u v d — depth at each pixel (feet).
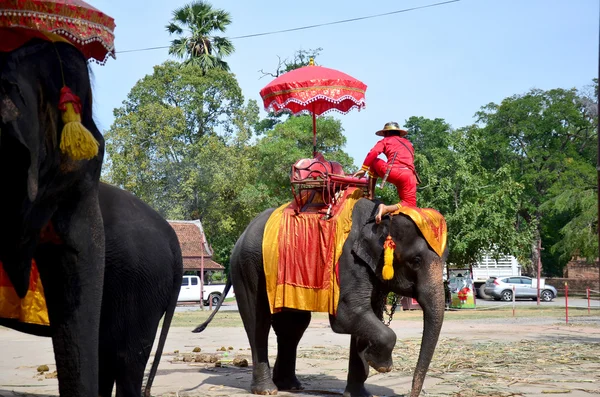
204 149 131.75
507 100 197.16
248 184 137.39
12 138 11.98
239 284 27.76
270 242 26.48
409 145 25.82
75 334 14.02
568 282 169.37
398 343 45.98
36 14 12.76
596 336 53.16
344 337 54.39
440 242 24.21
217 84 140.97
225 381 29.35
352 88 29.25
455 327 64.34
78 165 13.12
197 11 159.33
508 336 53.26
